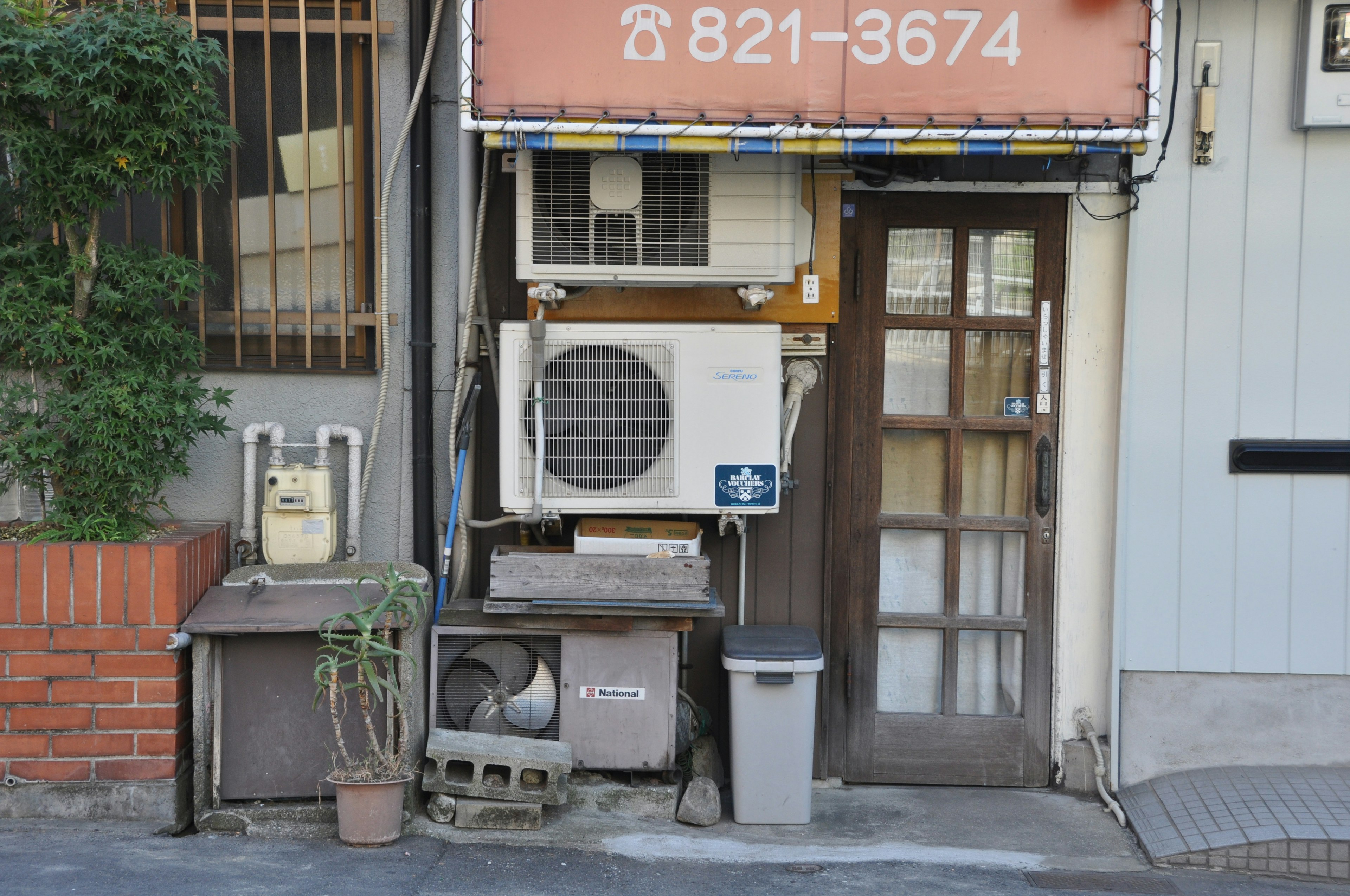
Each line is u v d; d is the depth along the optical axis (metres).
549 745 3.97
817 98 3.60
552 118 3.56
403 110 4.34
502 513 4.51
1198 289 4.30
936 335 4.50
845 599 4.52
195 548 3.85
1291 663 4.33
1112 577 4.41
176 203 4.36
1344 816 3.96
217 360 4.39
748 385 4.09
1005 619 4.51
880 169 4.30
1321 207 4.27
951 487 4.50
